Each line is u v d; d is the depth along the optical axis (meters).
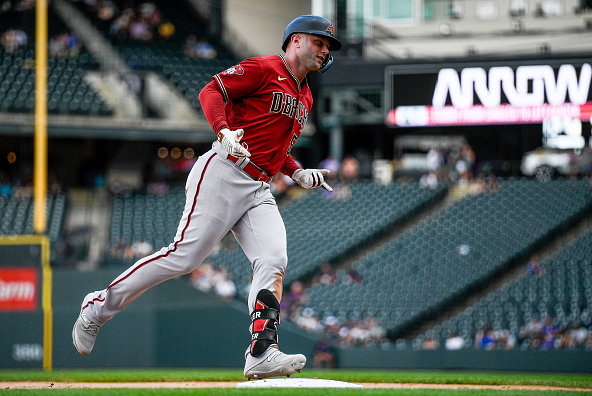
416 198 71.69
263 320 15.14
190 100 74.19
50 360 50.94
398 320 57.59
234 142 13.78
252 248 15.36
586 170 71.88
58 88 71.31
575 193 69.12
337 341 54.41
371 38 75.69
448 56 71.75
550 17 75.00
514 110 67.75
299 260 64.81
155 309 51.78
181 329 51.78
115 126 69.69
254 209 15.34
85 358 51.25
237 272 61.03
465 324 56.31
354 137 82.25
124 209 69.81
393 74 69.88
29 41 76.50
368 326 55.78
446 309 59.44
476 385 20.84
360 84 70.69
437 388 16.86
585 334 51.66
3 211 66.69
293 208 72.06
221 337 51.56
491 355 48.25
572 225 66.38
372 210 70.69
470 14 76.19
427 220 68.62
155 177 77.69
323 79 71.38
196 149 79.62
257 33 84.69
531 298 57.75
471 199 70.31
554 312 56.22
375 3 76.50
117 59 77.00
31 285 51.41
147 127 70.62
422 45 75.88
